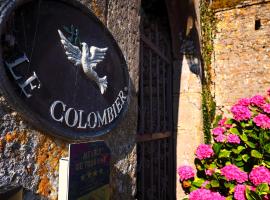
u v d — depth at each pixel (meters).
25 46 0.95
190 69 3.75
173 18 3.60
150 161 2.90
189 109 3.72
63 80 1.10
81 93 1.19
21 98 0.92
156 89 3.19
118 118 1.44
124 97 1.51
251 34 4.48
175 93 3.81
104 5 1.46
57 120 1.05
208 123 4.05
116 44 1.47
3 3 0.86
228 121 2.69
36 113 0.97
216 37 4.72
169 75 3.74
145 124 2.96
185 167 2.61
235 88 4.51
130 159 1.65
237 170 2.19
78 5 1.19
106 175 1.28
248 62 4.46
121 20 1.63
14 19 0.91
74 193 1.04
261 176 2.02
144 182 2.85
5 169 0.88
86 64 1.22
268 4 4.38
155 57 3.19
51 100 1.04
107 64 1.38
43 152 1.02
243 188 2.05
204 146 2.57
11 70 0.89
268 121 2.34
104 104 1.34
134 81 1.75
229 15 4.65
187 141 3.68
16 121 0.92
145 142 2.86
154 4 3.48
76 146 1.07
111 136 1.45
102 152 1.25
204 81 4.08
